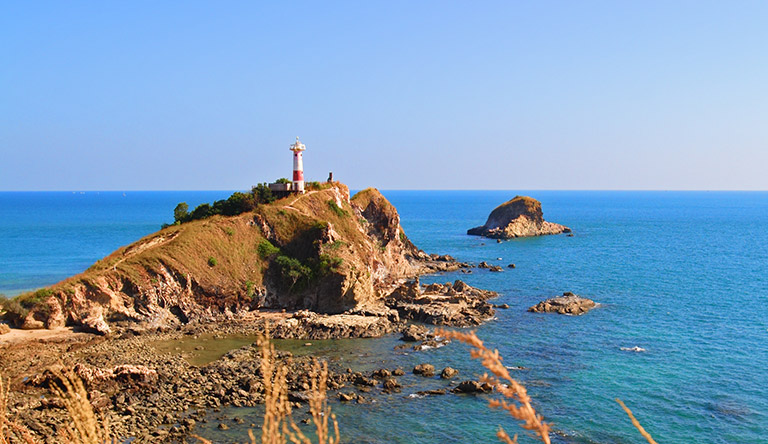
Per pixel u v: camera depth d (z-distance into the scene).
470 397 48.84
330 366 56.72
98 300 69.25
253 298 79.94
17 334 63.06
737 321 74.00
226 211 93.25
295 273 80.44
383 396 49.09
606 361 57.78
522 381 52.09
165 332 69.00
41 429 38.28
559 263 128.62
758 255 143.50
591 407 46.62
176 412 45.75
